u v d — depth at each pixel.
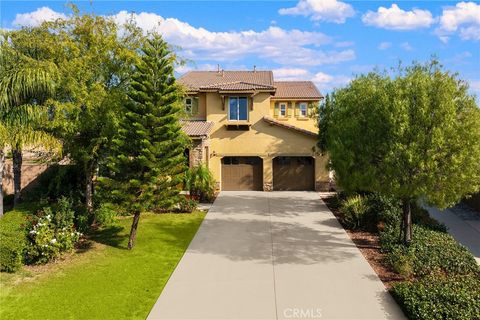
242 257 14.67
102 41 17.00
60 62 16.36
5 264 12.83
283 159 29.03
